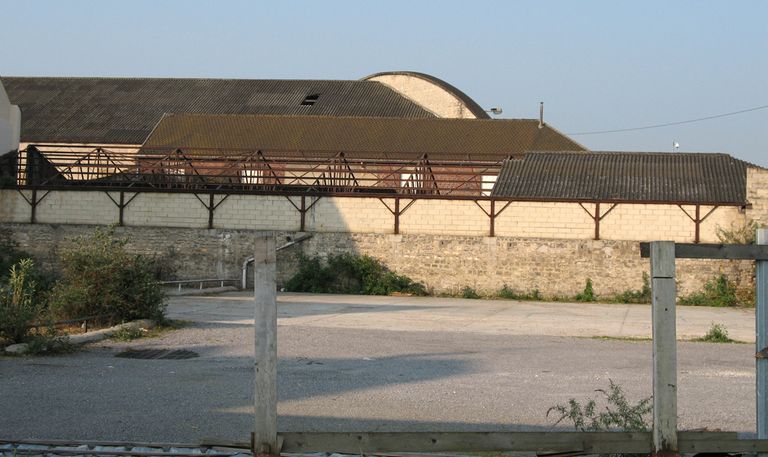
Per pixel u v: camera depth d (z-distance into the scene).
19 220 37.03
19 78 58.56
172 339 17.64
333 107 54.50
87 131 50.47
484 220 35.38
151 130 50.69
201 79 59.28
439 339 19.00
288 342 17.59
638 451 7.32
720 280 33.62
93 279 19.09
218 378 13.04
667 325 7.15
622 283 34.25
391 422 10.24
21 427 9.61
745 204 33.59
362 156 44.59
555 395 12.12
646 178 36.97
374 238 35.84
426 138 46.47
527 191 36.62
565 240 34.62
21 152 38.72
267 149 44.78
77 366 13.91
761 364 7.74
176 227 36.56
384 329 21.02
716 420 10.70
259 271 7.10
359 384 12.73
